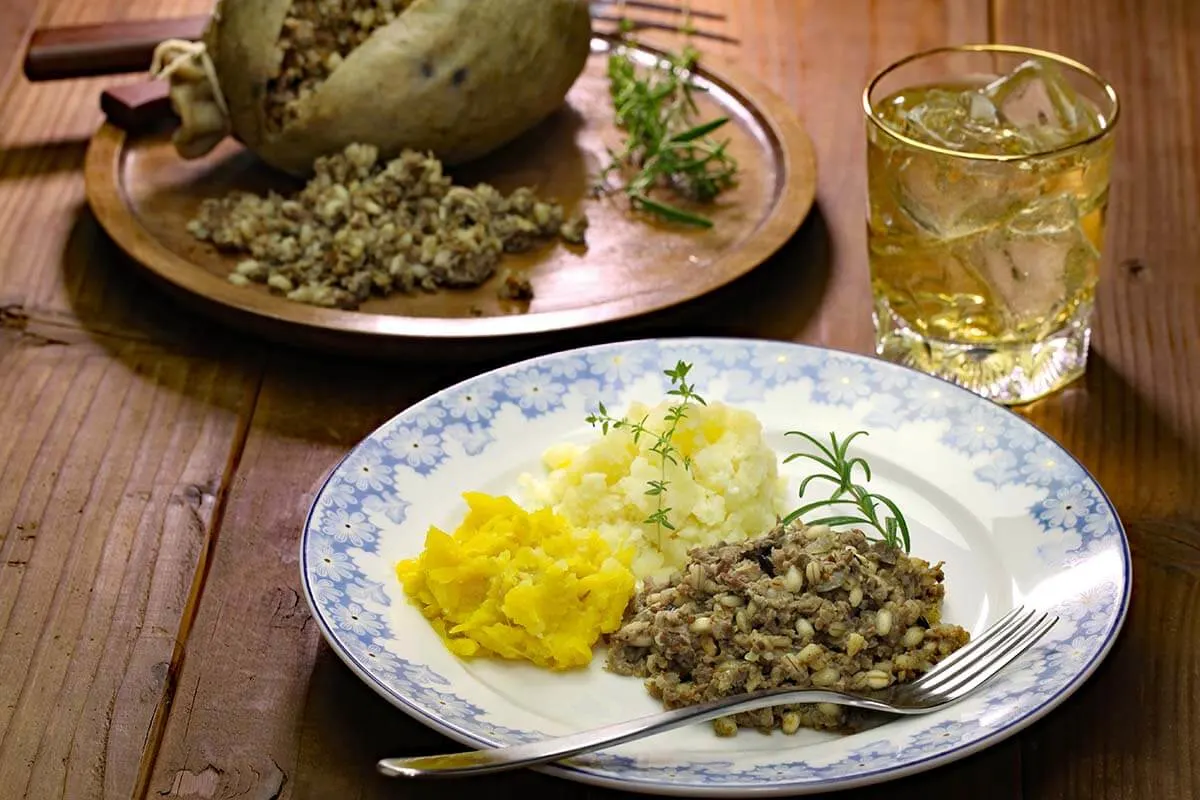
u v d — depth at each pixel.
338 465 0.73
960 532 0.72
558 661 0.67
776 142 0.94
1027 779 0.66
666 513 0.71
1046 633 0.67
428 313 0.83
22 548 0.74
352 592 0.69
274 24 0.89
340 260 0.84
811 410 0.76
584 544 0.70
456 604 0.68
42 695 0.69
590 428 0.76
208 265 0.86
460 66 0.89
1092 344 0.82
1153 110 0.95
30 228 0.91
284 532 0.75
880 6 1.06
